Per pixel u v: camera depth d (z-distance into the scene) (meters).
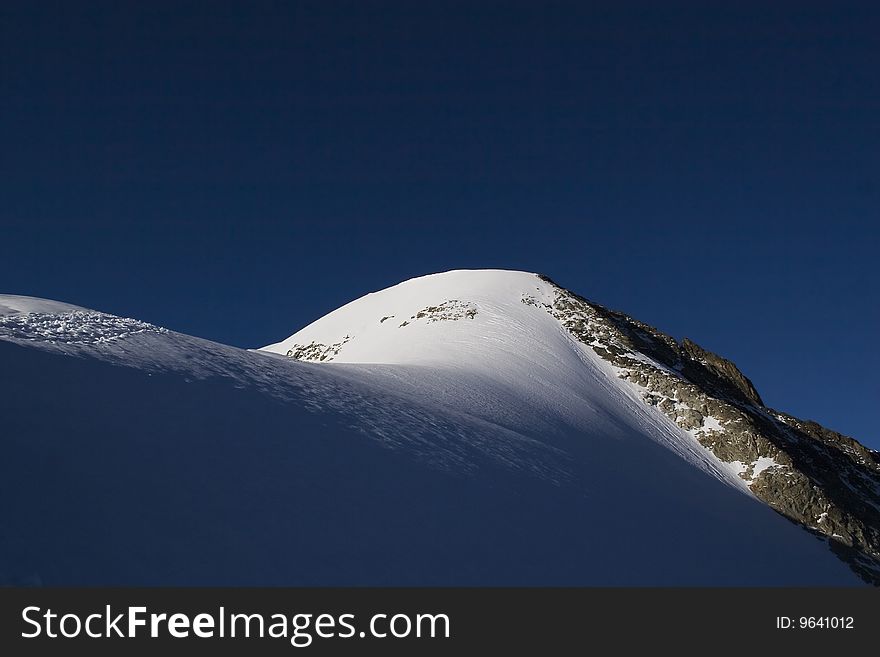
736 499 37.78
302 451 19.69
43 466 14.15
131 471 15.34
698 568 25.56
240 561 14.62
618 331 54.38
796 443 49.78
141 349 21.45
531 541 21.17
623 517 26.66
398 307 59.25
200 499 15.67
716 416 45.09
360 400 25.73
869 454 54.34
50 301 23.92
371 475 20.25
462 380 35.03
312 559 15.74
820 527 38.12
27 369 17.06
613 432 37.69
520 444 28.80
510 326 50.59
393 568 16.75
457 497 21.47
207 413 19.19
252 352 27.34
